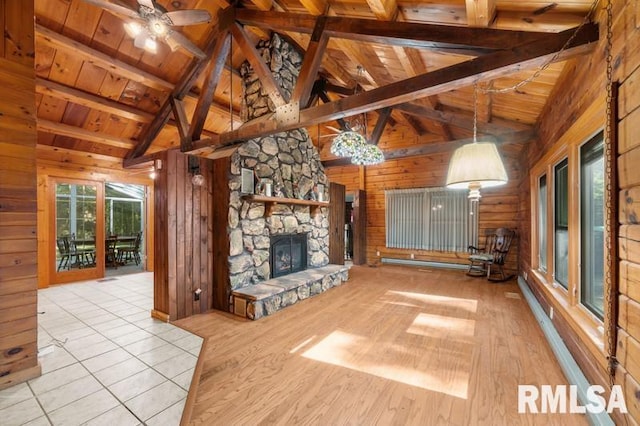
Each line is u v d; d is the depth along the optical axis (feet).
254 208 13.71
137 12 8.42
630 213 4.62
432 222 22.81
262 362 8.27
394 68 13.16
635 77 4.46
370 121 24.84
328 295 15.10
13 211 7.34
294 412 6.17
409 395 6.73
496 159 6.39
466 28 7.00
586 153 7.47
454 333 10.18
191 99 17.40
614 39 5.10
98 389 7.02
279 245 15.08
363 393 6.82
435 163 22.86
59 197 18.11
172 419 5.99
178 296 11.79
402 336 9.98
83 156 18.78
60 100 14.96
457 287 16.70
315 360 8.37
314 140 28.07
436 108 16.05
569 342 7.77
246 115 16.52
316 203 16.53
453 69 7.34
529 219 14.75
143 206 22.98
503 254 18.51
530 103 11.07
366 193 25.89
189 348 9.17
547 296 10.27
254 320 11.55
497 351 8.80
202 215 12.80
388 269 22.56
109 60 13.12
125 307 13.47
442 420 5.90
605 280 5.37
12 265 7.28
